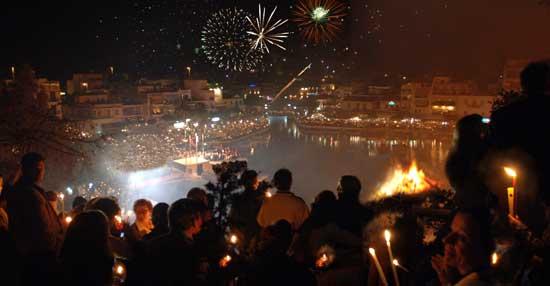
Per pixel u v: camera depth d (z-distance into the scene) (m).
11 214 6.57
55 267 5.67
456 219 3.96
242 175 8.45
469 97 52.59
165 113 62.44
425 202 7.75
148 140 43.06
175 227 5.78
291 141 56.81
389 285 5.60
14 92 22.30
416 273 5.56
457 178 5.26
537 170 4.36
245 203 7.98
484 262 3.79
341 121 58.69
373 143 52.31
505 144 4.71
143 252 5.74
